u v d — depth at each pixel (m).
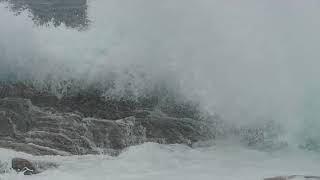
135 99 13.91
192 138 13.23
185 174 11.20
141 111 13.67
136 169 11.48
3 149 11.80
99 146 12.57
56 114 13.05
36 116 12.91
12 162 11.23
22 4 15.71
